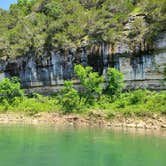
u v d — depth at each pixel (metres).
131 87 61.12
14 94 73.31
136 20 62.06
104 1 82.94
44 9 92.50
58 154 31.95
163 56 57.31
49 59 72.56
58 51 71.00
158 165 27.75
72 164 28.09
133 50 60.78
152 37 58.53
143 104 53.66
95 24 67.62
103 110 56.28
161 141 38.44
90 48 66.88
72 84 64.88
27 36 77.25
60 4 85.75
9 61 78.75
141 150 33.50
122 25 65.62
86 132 46.34
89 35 68.44
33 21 85.00
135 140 39.19
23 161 29.12
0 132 46.94
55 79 71.88
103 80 61.75
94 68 66.62
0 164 28.11
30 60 75.50
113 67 63.91
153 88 58.31
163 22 59.12
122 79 60.50
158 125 48.06
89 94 61.50
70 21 75.12
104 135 43.19
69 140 39.66
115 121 52.53
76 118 57.69
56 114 61.62
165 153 32.09
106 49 64.62
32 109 66.06
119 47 62.78
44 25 79.88
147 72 59.22
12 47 78.44
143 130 47.34
